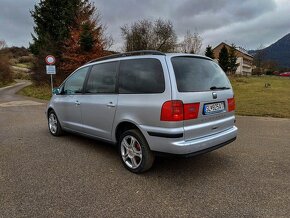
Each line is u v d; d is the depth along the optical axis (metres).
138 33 37.69
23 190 3.63
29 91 24.09
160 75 3.79
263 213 3.02
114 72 4.60
